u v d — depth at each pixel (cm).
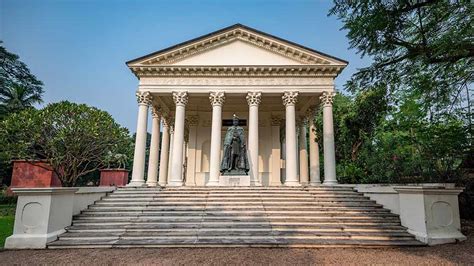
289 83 2636
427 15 1212
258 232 1255
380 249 1075
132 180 2462
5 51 4516
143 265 880
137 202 1677
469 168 1816
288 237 1192
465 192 1683
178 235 1230
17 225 1148
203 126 3353
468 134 1573
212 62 2692
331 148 2467
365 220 1370
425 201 1169
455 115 1477
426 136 1856
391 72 1341
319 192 1855
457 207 1199
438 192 1188
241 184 2275
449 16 1190
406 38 1304
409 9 1191
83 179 5131
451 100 1388
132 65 2619
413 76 1319
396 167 2228
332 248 1092
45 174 3141
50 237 1152
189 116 3325
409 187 1240
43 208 1167
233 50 2716
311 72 2639
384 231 1245
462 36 1127
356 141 2722
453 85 1300
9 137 2727
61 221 1251
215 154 2506
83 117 2808
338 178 2817
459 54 1126
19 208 1162
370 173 2531
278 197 1756
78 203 1464
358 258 939
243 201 1694
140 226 1323
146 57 2638
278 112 3328
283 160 3422
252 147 2511
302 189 1952
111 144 3078
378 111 1855
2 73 4528
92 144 2888
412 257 947
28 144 2770
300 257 956
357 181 2591
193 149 3259
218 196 1783
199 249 1075
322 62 2639
